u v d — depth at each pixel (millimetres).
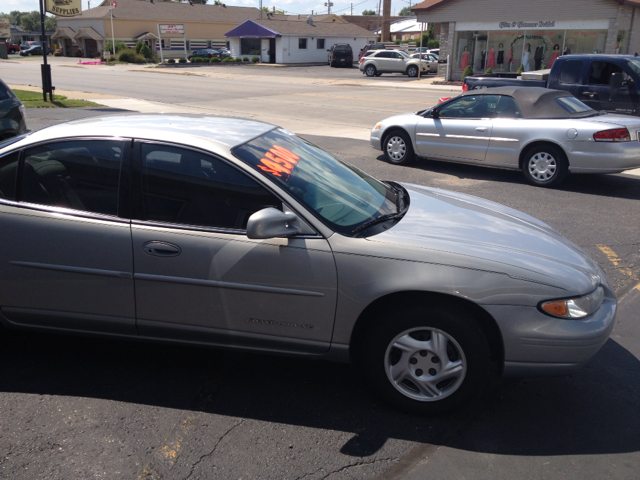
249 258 3146
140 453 2871
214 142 3336
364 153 11414
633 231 6750
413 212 3621
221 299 3232
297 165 3561
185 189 3279
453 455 2918
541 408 3361
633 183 9219
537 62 27938
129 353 3867
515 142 8969
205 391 3443
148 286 3287
